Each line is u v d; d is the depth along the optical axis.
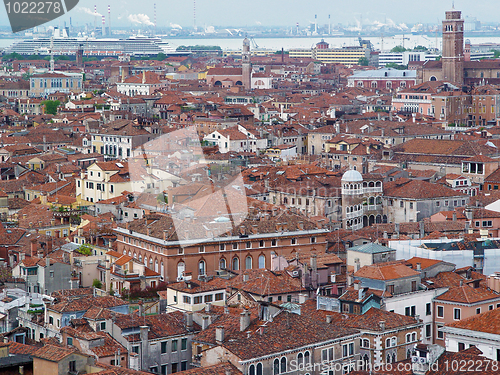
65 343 120.31
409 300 138.75
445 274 147.88
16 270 178.38
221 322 125.06
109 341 120.56
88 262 179.00
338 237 197.62
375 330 125.00
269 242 182.25
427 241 171.38
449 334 115.19
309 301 143.25
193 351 121.81
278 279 153.62
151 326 125.12
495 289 145.50
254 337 116.44
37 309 145.50
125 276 164.75
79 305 138.12
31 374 110.31
